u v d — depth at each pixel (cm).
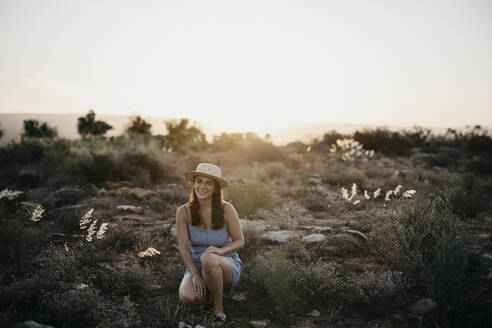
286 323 292
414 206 406
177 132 2402
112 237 454
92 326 275
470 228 423
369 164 1216
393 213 458
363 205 684
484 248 400
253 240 450
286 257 405
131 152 996
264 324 291
